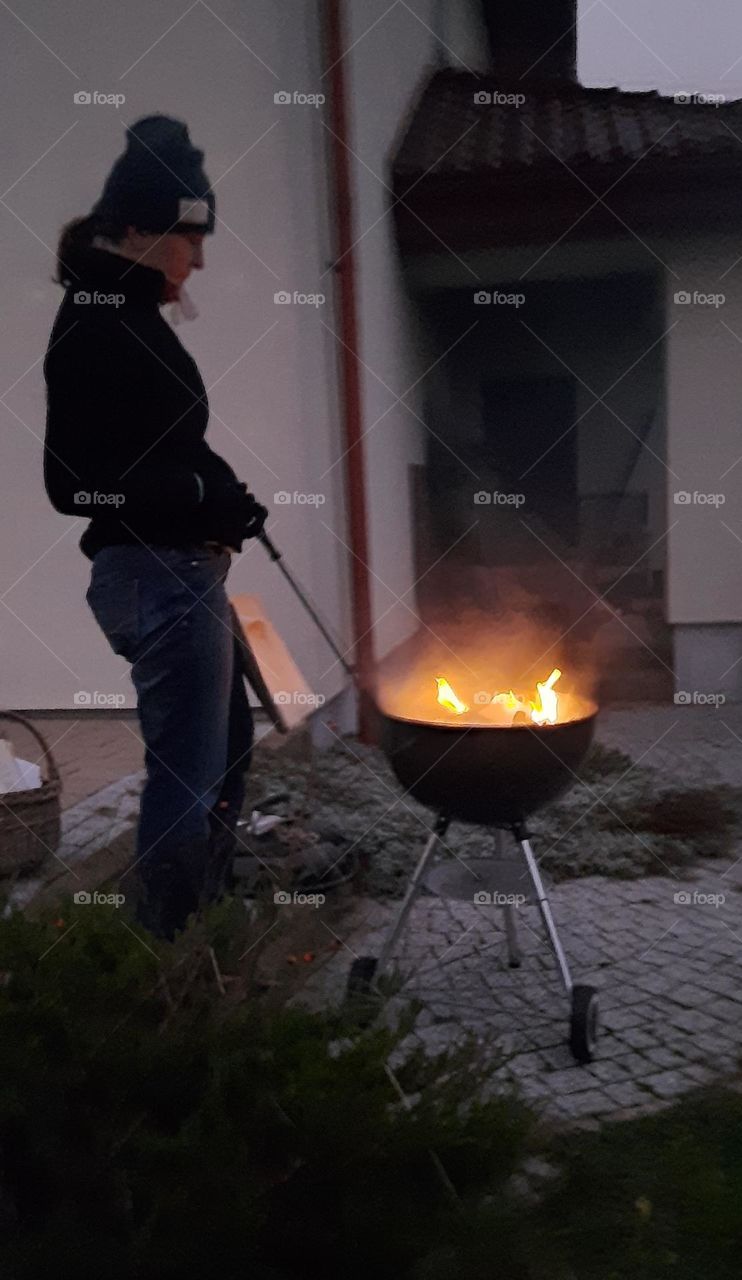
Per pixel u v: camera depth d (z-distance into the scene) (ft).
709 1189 4.83
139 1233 4.10
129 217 9.05
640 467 23.30
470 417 24.23
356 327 18.29
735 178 20.81
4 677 17.99
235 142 16.55
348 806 14.85
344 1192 4.09
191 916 5.22
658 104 24.04
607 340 23.38
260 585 16.85
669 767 16.80
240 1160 4.06
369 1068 4.42
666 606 22.44
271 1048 4.57
